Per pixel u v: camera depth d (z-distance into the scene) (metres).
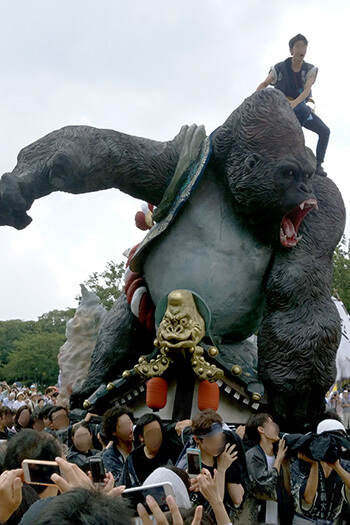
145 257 11.52
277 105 10.66
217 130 11.20
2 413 11.02
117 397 11.12
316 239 11.10
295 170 10.40
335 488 6.27
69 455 7.86
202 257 11.00
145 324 11.61
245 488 6.02
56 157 10.34
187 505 4.19
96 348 12.46
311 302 10.59
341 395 22.91
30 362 100.69
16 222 10.37
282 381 10.20
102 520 2.63
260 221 10.76
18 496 3.42
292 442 6.17
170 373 10.52
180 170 11.09
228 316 10.97
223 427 5.91
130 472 6.90
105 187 11.13
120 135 11.10
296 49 11.73
